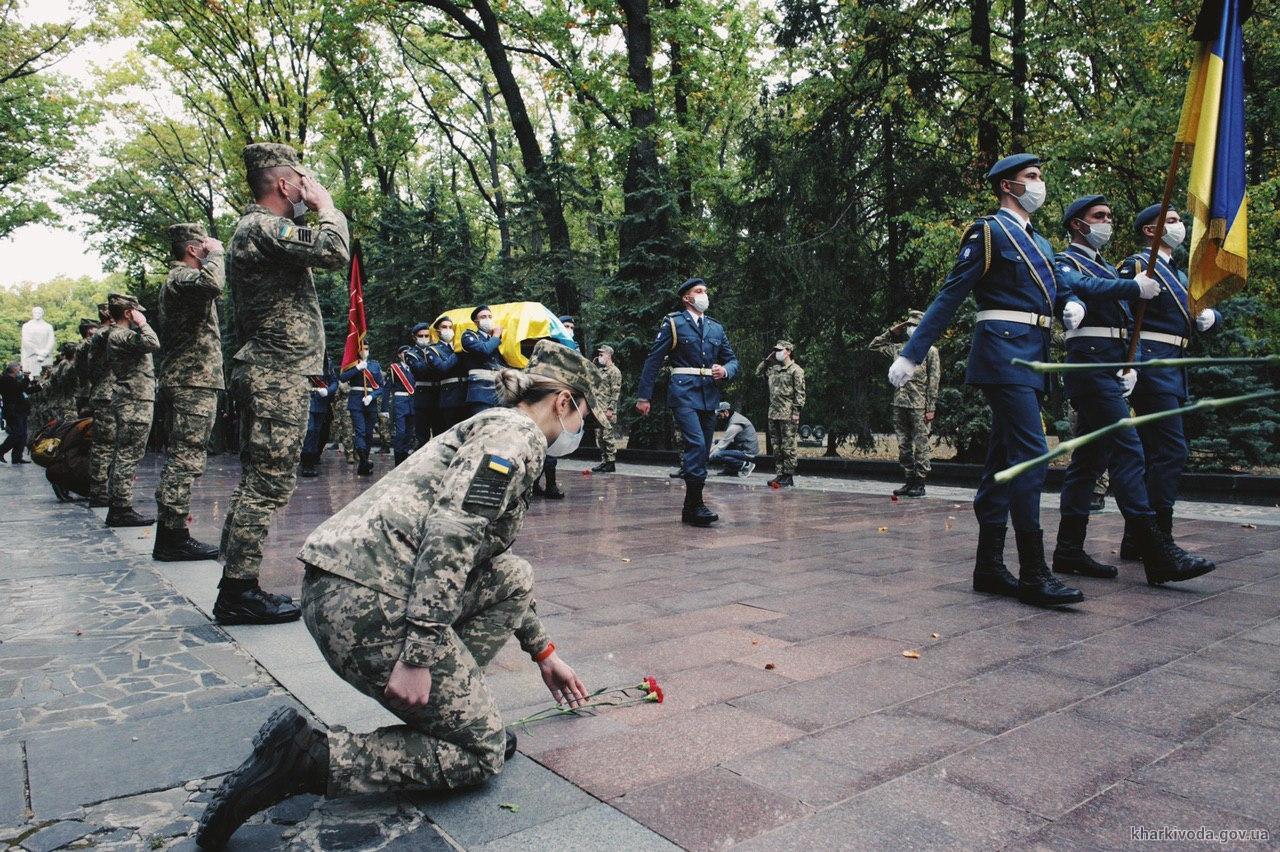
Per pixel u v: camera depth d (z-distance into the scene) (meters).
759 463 14.32
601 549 6.46
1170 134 11.80
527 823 2.20
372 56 24.72
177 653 3.78
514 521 2.41
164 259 32.31
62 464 9.88
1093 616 4.27
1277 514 8.04
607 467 14.38
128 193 31.48
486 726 2.31
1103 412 5.07
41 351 21.42
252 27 23.16
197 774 2.54
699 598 4.79
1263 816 2.19
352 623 2.17
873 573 5.45
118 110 27.52
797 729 2.82
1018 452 4.59
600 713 2.99
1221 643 3.77
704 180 18.02
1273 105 12.58
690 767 2.53
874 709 3.00
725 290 15.62
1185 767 2.49
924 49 14.34
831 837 2.11
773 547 6.50
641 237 16.20
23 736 2.83
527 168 18.58
